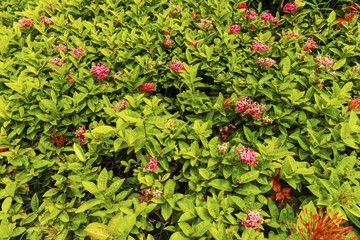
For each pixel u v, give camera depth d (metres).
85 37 1.11
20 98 0.88
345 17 1.10
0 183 0.77
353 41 1.04
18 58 0.98
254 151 0.76
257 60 0.98
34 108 0.87
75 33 1.12
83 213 0.68
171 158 0.82
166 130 0.79
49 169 0.82
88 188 0.66
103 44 1.06
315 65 0.94
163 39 1.06
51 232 0.65
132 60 1.03
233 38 1.04
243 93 0.89
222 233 0.60
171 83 0.99
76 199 0.78
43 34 1.10
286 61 0.90
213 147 0.74
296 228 0.60
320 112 0.82
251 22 1.14
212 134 0.91
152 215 0.78
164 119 0.77
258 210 0.66
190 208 0.68
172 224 0.75
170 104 0.99
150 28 1.11
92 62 1.00
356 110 0.81
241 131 0.87
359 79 0.92
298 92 0.86
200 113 0.89
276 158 0.71
